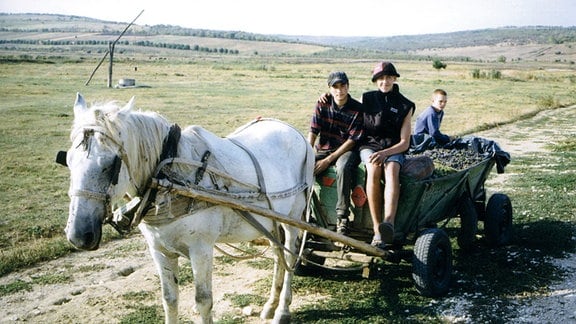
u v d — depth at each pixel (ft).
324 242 20.51
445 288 19.45
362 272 21.21
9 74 160.56
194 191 13.51
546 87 156.97
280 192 16.58
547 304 18.42
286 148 17.94
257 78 180.14
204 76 183.32
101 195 12.05
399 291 19.83
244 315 18.20
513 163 45.55
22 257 23.11
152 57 456.45
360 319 17.53
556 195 33.27
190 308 18.58
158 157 13.61
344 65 362.53
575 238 25.26
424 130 27.30
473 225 22.98
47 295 19.95
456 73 236.22
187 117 74.79
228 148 15.57
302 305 18.83
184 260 23.24
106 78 154.20
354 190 19.36
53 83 131.44
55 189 36.27
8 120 68.39
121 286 20.58
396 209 18.52
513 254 23.43
